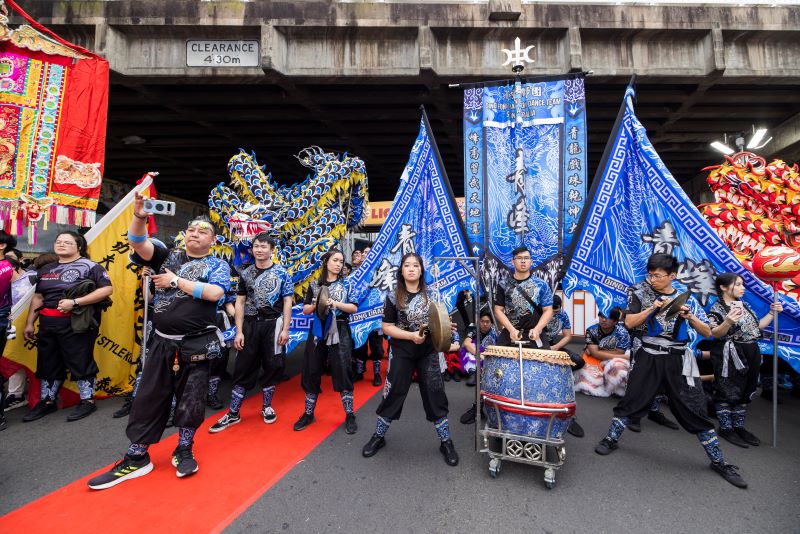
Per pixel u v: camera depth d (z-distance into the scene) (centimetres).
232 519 206
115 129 797
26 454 283
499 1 591
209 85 657
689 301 280
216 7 586
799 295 387
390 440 310
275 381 346
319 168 506
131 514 209
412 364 284
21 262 456
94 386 384
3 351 339
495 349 265
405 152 964
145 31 592
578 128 363
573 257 337
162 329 250
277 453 283
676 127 803
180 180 1129
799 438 320
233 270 419
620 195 339
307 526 202
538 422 241
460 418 360
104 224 416
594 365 447
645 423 354
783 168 429
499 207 375
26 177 369
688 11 601
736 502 227
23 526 198
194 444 296
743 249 427
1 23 368
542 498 230
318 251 462
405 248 361
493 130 380
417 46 617
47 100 381
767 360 418
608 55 622
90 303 359
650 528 203
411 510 217
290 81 624
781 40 618
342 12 597
